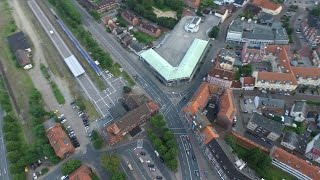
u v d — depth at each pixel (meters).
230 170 196.62
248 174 195.38
